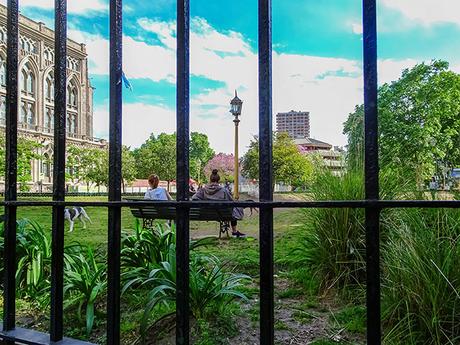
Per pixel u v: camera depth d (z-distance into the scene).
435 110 28.91
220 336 2.27
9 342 1.51
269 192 1.16
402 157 3.71
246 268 4.13
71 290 2.83
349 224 3.19
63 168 1.49
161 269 2.71
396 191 3.29
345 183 3.38
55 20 1.49
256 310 2.71
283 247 4.86
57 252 1.45
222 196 7.45
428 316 2.08
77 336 2.37
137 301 2.85
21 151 35.09
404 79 30.45
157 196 8.19
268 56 1.17
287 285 3.46
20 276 3.25
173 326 2.38
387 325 2.31
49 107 66.06
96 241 6.16
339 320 2.57
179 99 1.29
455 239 2.29
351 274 3.16
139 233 3.74
